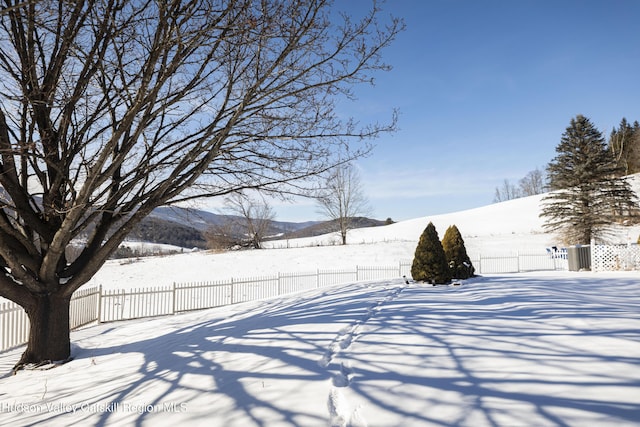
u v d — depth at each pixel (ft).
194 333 24.26
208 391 13.28
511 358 12.75
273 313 27.22
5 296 21.33
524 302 22.09
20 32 19.15
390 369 12.75
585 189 95.04
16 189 21.06
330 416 10.32
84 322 38.11
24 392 17.39
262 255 111.45
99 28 17.74
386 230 172.55
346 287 39.73
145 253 135.03
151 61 16.30
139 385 15.64
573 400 9.73
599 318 16.93
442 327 17.20
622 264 54.49
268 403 11.49
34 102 17.71
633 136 195.21
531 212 167.84
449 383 11.28
